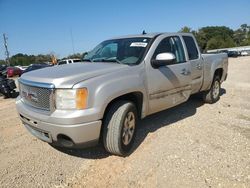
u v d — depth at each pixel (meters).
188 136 4.74
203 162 3.79
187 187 3.21
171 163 3.78
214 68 6.69
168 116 5.94
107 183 3.38
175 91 5.06
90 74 3.71
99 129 3.58
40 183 3.40
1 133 5.26
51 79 3.55
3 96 11.23
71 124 3.37
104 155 4.12
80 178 3.51
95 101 3.52
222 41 79.81
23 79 4.06
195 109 6.52
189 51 5.75
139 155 4.06
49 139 3.64
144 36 5.01
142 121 5.61
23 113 3.91
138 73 4.21
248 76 13.12
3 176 3.58
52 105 3.48
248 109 6.48
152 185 3.29
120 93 3.80
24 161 3.98
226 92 8.79
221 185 3.24
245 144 4.37
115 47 5.05
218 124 5.36
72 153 4.21
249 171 3.54
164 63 4.46
